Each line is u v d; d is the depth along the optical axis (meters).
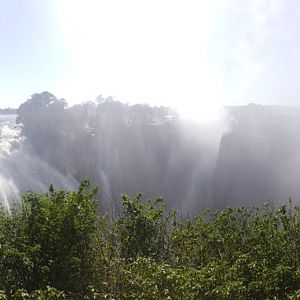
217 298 5.58
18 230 7.15
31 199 7.24
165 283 5.60
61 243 6.89
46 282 6.68
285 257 7.62
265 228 8.31
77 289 6.97
